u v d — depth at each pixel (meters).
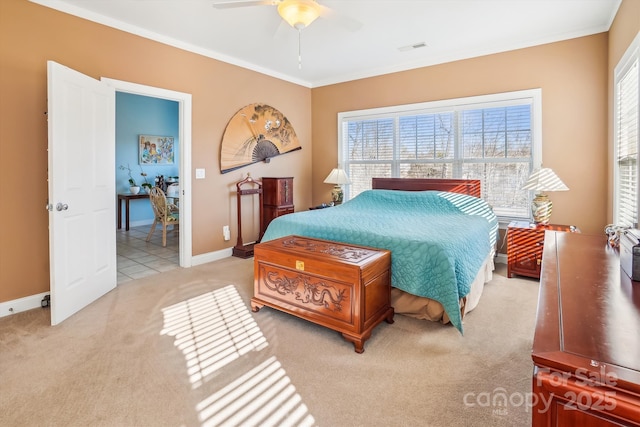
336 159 5.66
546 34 3.79
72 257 2.79
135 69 3.59
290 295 2.63
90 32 3.24
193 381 1.94
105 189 3.25
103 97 3.19
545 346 0.80
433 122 4.71
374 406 1.73
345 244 2.83
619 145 3.14
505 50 4.11
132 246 5.38
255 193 4.87
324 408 1.72
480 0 3.05
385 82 5.04
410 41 3.99
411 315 2.75
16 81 2.82
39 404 1.73
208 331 2.54
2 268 2.80
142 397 1.80
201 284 3.56
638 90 2.45
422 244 2.56
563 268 1.39
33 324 2.63
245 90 4.78
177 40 3.93
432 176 4.77
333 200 5.27
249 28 3.62
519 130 4.13
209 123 4.36
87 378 1.95
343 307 2.32
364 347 2.30
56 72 2.57
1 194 2.78
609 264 1.44
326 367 2.08
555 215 3.94
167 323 2.66
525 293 3.27
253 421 1.63
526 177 4.12
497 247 4.29
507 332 2.50
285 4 2.38
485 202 4.21
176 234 6.39
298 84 5.63
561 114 3.84
